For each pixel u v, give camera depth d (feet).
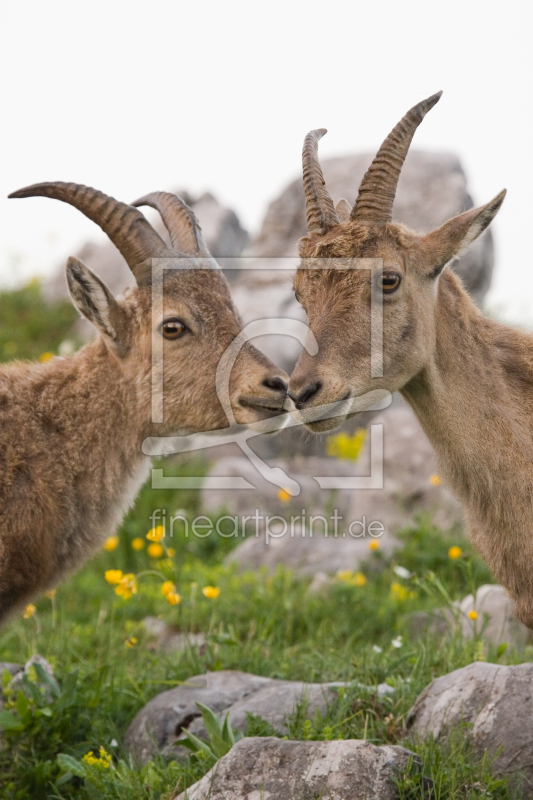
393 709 64.28
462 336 60.18
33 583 63.77
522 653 78.54
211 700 68.23
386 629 88.79
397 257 59.06
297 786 49.83
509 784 53.57
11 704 66.13
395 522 116.67
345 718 63.16
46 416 65.72
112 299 68.03
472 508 59.88
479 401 58.80
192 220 75.10
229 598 96.02
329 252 59.98
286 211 186.50
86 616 98.27
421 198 173.68
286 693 67.05
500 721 56.44
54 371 68.03
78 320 185.68
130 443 68.28
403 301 58.90
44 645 87.56
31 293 196.85
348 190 179.11
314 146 65.67
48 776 61.16
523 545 58.13
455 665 71.20
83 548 66.69
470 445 58.49
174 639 89.66
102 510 66.95
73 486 65.46
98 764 58.80
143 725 66.95
